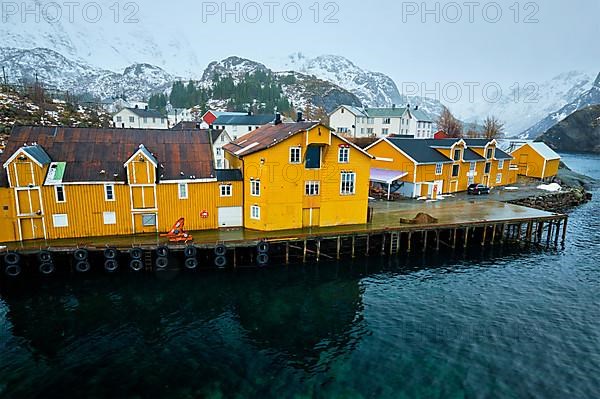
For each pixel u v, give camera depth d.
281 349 23.25
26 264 30.81
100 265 32.31
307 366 21.77
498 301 29.48
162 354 22.56
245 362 21.98
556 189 63.88
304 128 35.50
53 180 32.28
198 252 33.25
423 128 126.94
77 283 30.27
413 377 20.94
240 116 118.31
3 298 27.97
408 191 54.12
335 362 22.12
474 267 35.88
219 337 24.33
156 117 122.69
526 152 75.38
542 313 27.80
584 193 68.75
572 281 33.28
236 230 36.81
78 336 24.05
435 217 42.25
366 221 40.00
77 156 34.81
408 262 36.62
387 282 32.44
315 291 30.59
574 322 26.67
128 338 24.00
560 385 20.55
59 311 26.66
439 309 28.14
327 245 37.03
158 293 29.41
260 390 19.86
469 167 60.16
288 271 33.75
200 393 19.61
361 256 37.38
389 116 119.44
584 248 41.75
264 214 36.25
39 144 34.78
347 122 120.06
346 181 38.53
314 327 25.64
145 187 34.41
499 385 20.44
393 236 37.72
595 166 123.56
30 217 32.22
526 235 42.78
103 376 20.66
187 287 30.48
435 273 34.38
